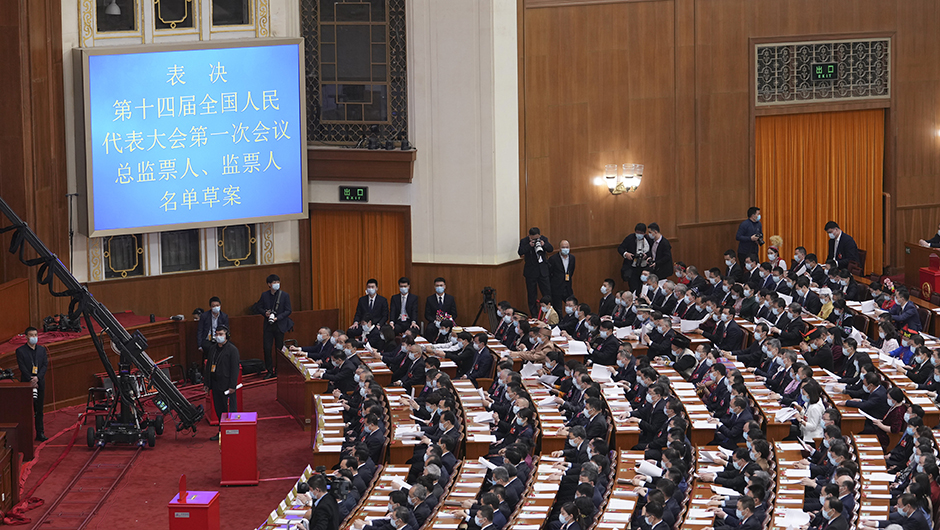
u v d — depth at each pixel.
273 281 26.62
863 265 29.27
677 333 24.19
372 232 28.36
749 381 20.91
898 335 22.56
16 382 21.28
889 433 18.78
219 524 17.19
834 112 30.53
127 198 26.05
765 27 29.53
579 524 14.83
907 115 30.84
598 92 28.34
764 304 24.67
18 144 24.59
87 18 25.61
